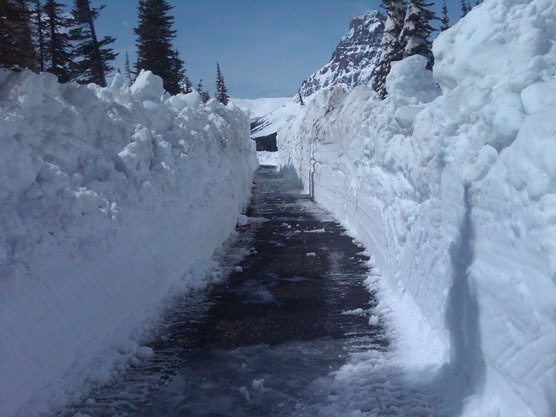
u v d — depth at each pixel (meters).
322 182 19.58
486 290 4.13
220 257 10.66
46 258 5.14
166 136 10.59
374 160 10.80
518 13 5.62
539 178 3.39
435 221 5.89
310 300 7.70
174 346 5.99
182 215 9.26
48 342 4.68
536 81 4.64
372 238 10.45
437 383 4.72
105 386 4.96
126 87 10.16
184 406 4.59
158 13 30.62
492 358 3.92
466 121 5.78
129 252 6.79
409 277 6.87
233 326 6.62
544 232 3.31
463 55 6.03
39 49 22.52
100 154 7.53
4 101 6.32
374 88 25.47
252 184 28.67
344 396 4.70
